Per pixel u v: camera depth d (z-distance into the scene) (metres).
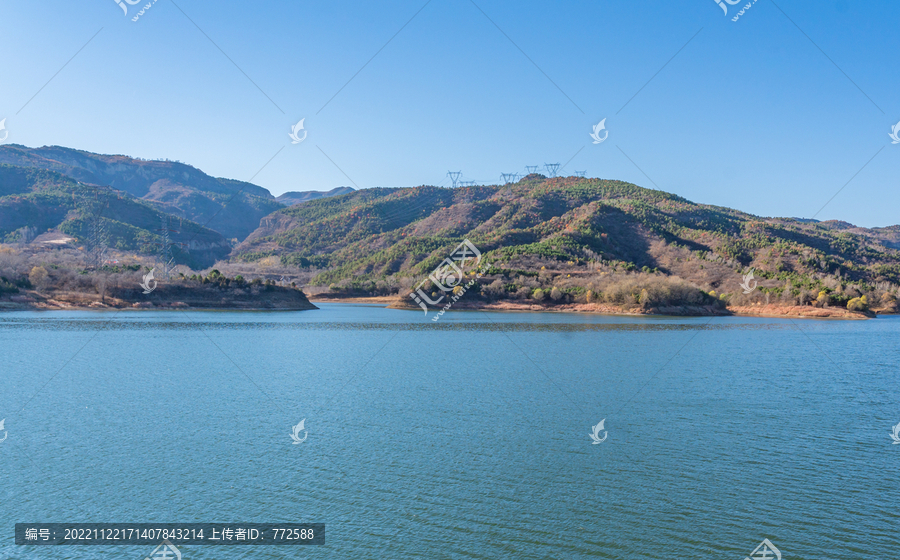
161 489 36.94
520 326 164.25
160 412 56.16
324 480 38.34
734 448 45.25
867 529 32.00
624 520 32.75
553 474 39.38
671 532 31.50
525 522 32.56
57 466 40.81
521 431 49.84
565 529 31.77
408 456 43.03
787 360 96.81
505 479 38.56
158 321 161.88
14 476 39.03
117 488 37.03
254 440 46.94
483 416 55.03
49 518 33.19
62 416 54.34
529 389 69.06
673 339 131.25
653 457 43.03
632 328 159.00
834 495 36.25
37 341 113.88
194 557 29.22
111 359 92.44
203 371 81.88
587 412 56.81
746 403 61.66
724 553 29.50
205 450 44.34
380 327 158.62
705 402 62.06
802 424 52.62
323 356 100.00
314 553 29.45
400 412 56.56
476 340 128.00
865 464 41.84
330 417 54.53
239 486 37.38
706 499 35.56
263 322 169.00
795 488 37.22
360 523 32.44
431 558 28.98
